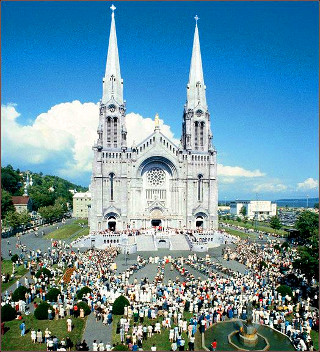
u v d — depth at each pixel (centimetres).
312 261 5197
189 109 12162
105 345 3688
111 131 11550
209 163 12025
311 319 4122
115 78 11794
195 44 12506
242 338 3731
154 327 4097
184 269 6731
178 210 11819
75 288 5144
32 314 4534
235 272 6438
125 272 6612
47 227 14862
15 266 7138
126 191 11400
